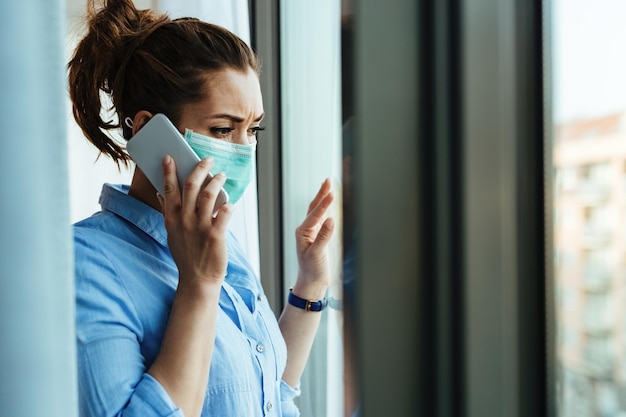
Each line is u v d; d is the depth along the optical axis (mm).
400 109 560
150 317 897
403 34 558
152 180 950
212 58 986
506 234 561
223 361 943
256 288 1148
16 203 526
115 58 1041
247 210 1747
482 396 559
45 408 531
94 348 802
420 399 578
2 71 522
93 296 832
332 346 1553
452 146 555
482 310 555
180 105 982
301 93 1835
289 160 1874
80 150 2068
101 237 917
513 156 567
